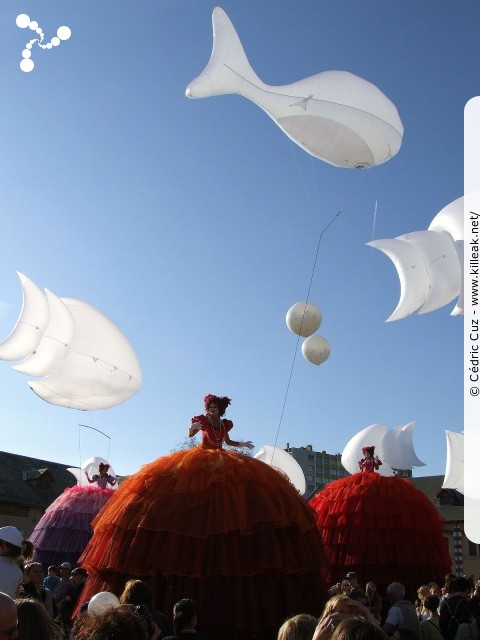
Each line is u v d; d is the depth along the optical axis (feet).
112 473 55.11
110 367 34.27
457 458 37.76
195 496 23.82
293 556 23.36
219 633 22.29
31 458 128.16
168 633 18.10
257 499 23.68
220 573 22.35
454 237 28.89
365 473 44.16
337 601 12.82
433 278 27.84
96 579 24.36
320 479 243.40
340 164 30.83
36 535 50.47
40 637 11.88
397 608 25.02
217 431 27.22
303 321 36.78
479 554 124.98
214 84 26.94
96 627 11.04
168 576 22.74
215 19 27.32
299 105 28.50
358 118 28.81
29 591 24.34
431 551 41.04
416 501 42.01
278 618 22.65
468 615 26.16
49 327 32.27
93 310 35.06
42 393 34.30
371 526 40.78
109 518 24.45
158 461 25.89
